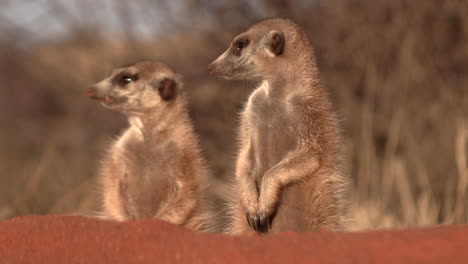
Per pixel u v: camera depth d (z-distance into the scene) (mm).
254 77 8445
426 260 4680
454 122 13133
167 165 9258
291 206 7898
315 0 14867
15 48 22391
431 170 12617
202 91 14500
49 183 15008
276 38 8234
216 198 12156
